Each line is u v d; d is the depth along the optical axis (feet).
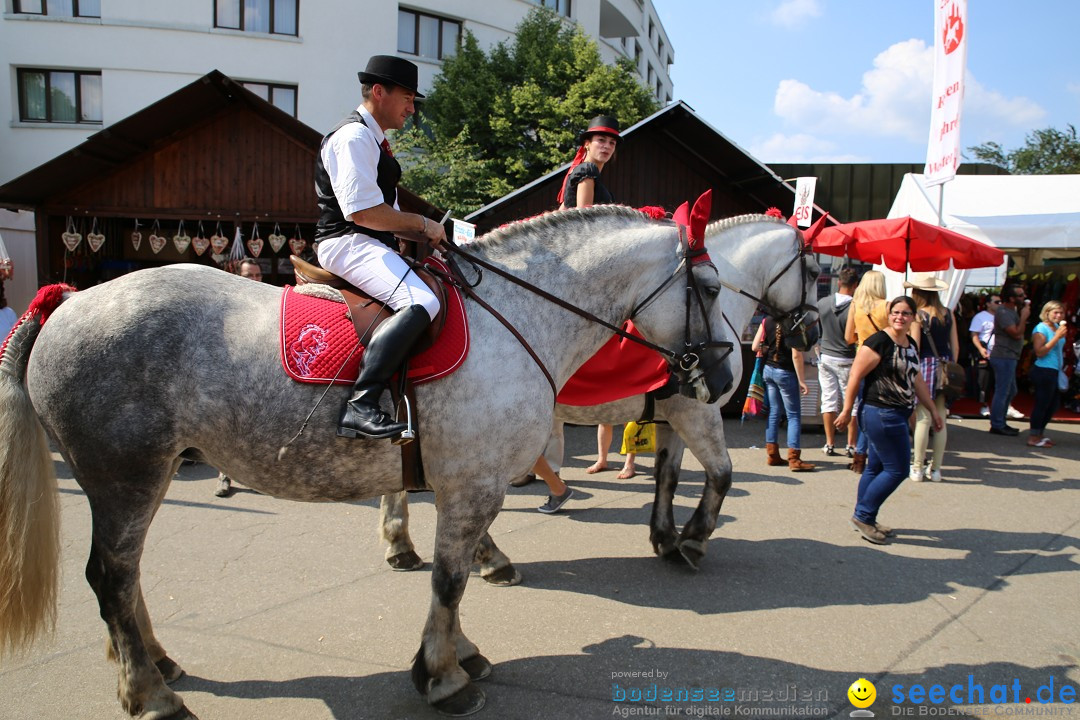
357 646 10.94
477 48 59.36
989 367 31.55
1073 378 35.06
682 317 10.13
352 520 16.90
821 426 29.32
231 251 31.12
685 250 10.08
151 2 53.62
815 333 16.52
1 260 22.59
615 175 34.65
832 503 19.06
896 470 15.55
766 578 13.91
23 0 53.62
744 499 19.34
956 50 25.45
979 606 12.78
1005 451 26.16
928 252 26.27
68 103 54.39
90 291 8.74
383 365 8.06
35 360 8.39
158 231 34.81
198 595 12.69
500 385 8.87
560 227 9.98
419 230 8.65
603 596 12.94
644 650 10.94
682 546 14.14
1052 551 15.67
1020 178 33.96
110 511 8.50
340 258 8.66
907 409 15.40
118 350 8.17
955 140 25.59
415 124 59.62
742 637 11.43
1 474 8.05
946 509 18.83
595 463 23.22
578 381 12.82
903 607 12.69
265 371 8.32
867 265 40.73
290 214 30.35
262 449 8.41
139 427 8.21
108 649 9.40
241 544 15.21
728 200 35.88
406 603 12.50
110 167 29.30
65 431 8.27
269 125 29.89
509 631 11.53
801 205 29.30
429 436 8.64
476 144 55.16
